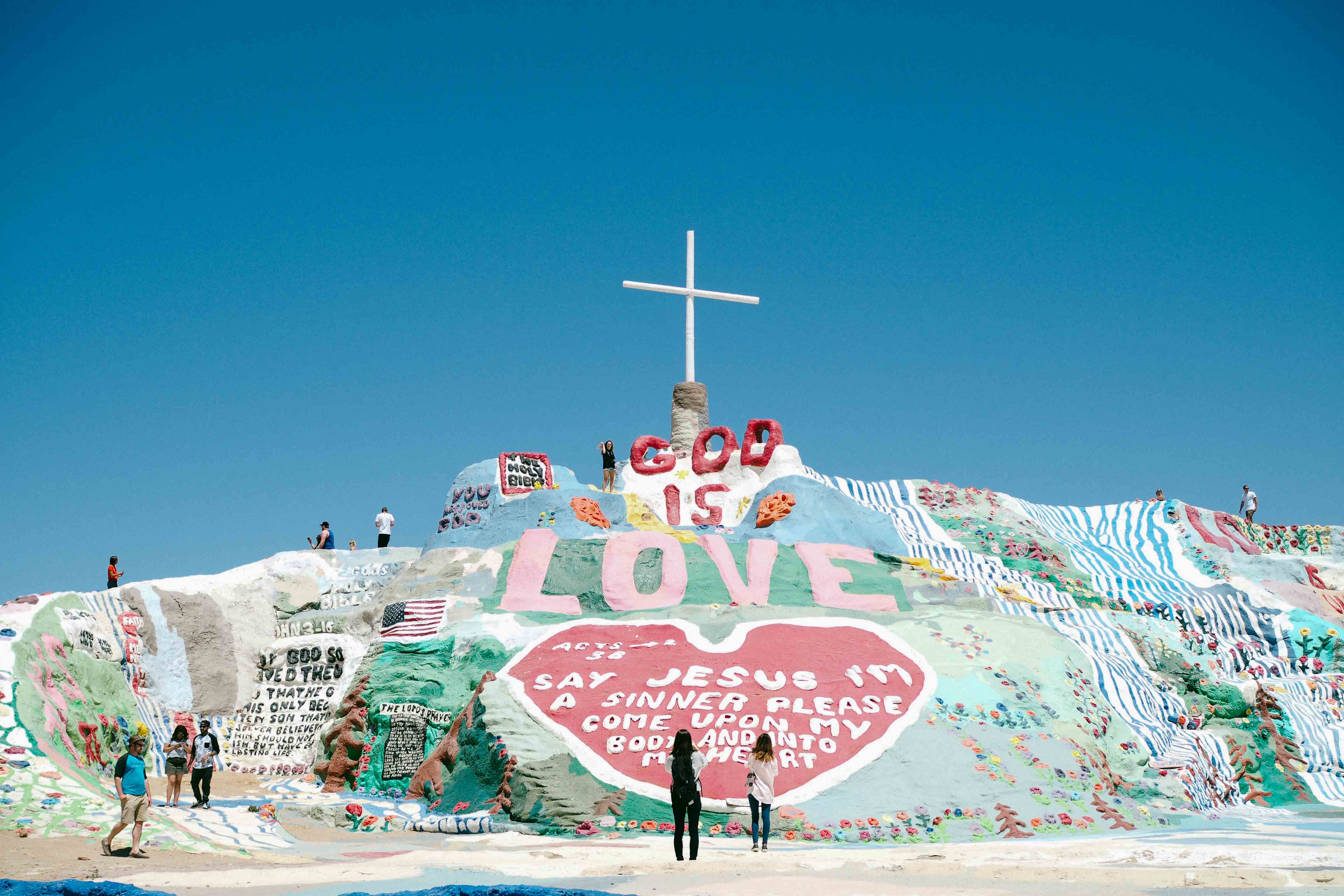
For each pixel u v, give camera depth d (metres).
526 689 28.50
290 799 29.94
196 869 18.22
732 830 23.62
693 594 35.19
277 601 40.03
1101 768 27.64
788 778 24.77
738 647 29.06
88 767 28.77
